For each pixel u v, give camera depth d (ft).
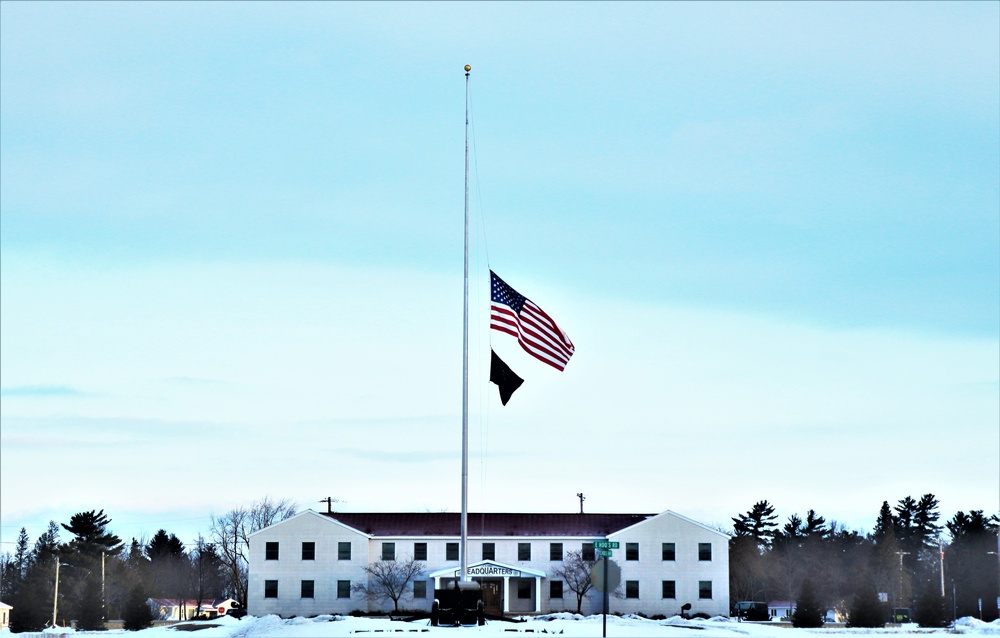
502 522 317.83
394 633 153.89
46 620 365.40
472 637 148.77
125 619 277.23
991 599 438.40
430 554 307.37
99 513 496.64
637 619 265.13
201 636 205.67
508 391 161.58
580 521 320.70
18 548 562.66
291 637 150.51
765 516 578.66
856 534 597.52
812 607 257.34
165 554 583.99
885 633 209.46
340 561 304.91
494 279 166.61
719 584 304.71
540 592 299.38
